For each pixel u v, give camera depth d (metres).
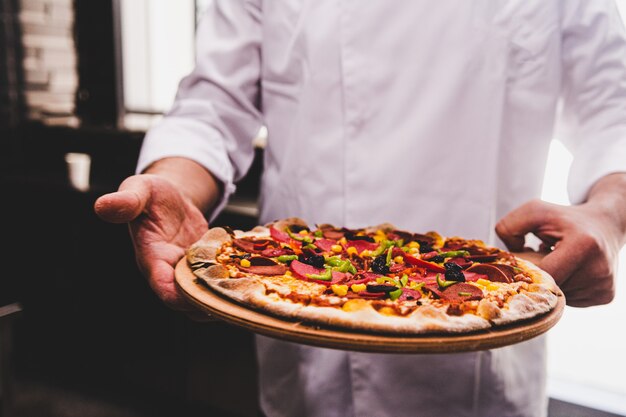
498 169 1.27
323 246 1.14
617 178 1.14
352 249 1.11
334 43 1.25
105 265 2.78
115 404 2.82
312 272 1.02
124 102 3.60
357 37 1.24
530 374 1.30
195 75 1.40
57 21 3.46
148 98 3.68
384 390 1.22
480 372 1.21
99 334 2.86
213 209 1.32
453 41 1.22
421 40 1.22
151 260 1.04
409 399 1.22
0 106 3.27
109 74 3.54
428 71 1.23
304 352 1.28
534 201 1.10
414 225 1.27
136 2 3.52
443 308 0.86
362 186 1.27
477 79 1.22
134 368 2.79
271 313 0.84
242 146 1.44
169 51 3.56
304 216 1.33
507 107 1.25
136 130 3.13
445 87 1.22
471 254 1.13
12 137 3.34
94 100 3.61
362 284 0.97
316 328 0.81
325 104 1.28
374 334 0.79
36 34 3.37
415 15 1.22
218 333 2.48
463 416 1.23
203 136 1.31
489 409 1.25
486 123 1.23
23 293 3.00
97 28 3.52
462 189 1.25
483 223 1.25
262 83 1.40
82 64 3.60
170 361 2.66
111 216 0.95
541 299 0.90
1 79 3.25
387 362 1.20
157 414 2.77
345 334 0.79
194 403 2.62
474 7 1.21
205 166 1.24
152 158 1.25
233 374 2.47
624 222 1.08
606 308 2.59
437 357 1.19
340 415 1.28
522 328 0.83
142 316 2.71
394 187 1.26
